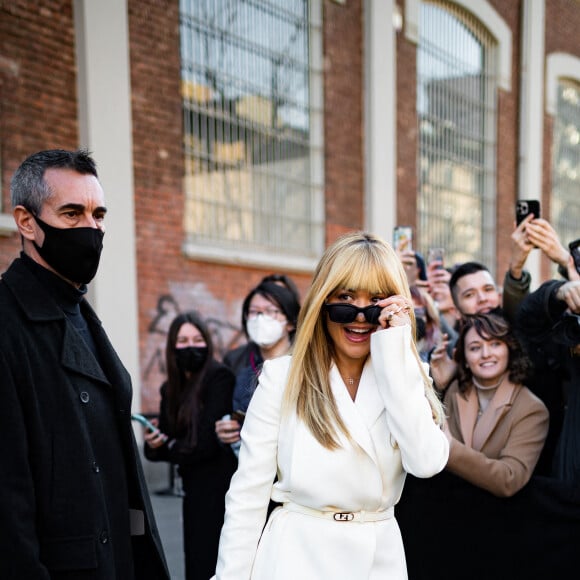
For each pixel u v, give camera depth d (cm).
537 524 250
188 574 313
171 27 589
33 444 160
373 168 789
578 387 253
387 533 173
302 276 732
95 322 194
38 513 160
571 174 1187
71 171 175
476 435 270
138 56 562
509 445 257
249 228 676
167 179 586
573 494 243
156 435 319
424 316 345
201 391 315
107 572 167
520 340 280
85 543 162
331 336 182
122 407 185
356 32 786
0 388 155
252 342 330
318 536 167
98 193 180
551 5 1108
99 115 521
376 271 173
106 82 526
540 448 258
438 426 179
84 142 520
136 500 189
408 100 856
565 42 1146
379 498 170
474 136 986
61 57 513
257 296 321
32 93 497
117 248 531
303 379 177
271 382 180
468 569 261
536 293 268
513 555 253
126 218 539
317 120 746
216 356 623
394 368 165
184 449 306
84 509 164
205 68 629
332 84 759
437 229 916
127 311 536
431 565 266
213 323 624
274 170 703
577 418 250
